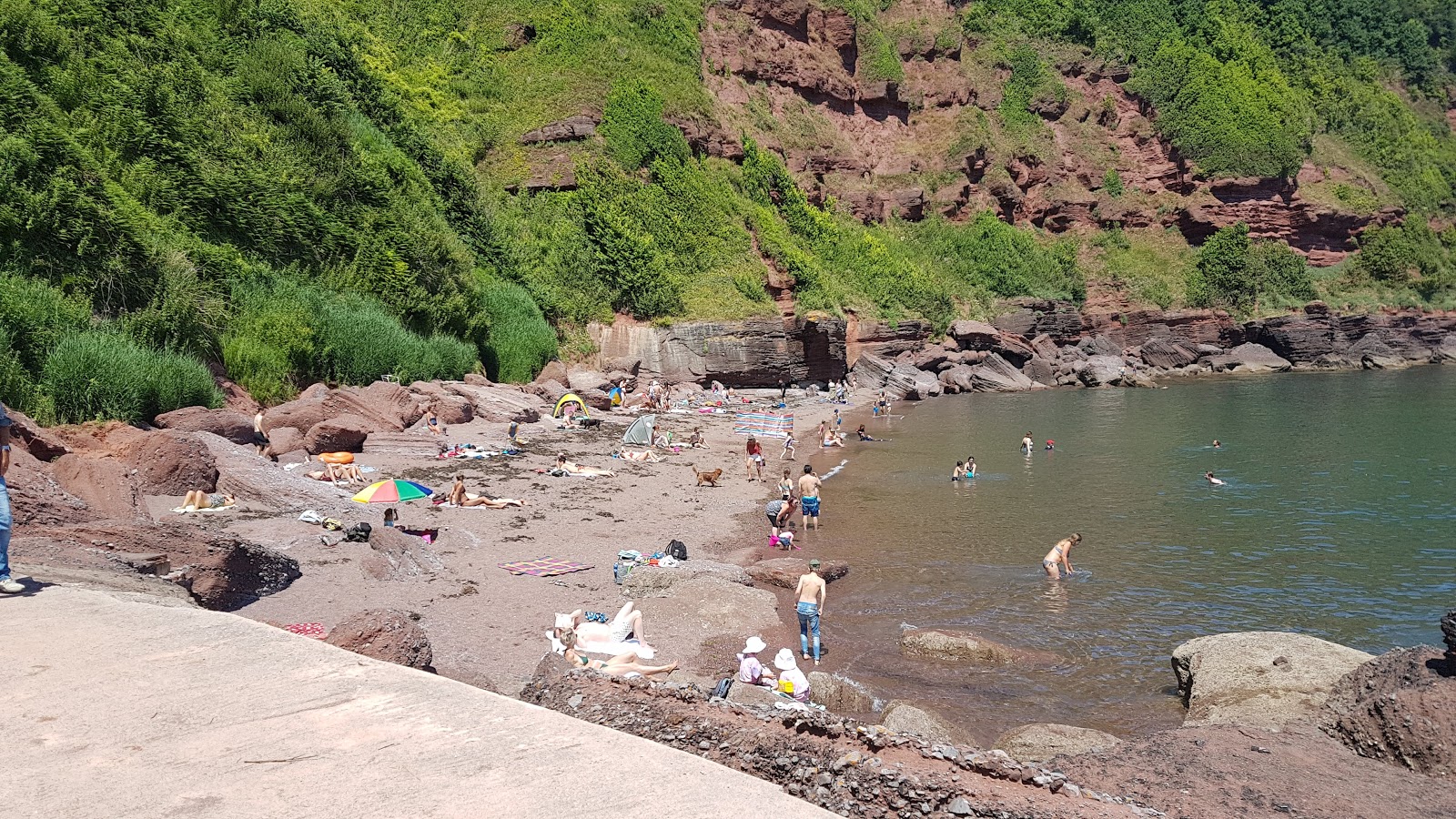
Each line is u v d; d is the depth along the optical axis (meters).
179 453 19.00
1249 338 86.00
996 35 107.81
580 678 6.71
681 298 57.94
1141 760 7.98
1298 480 30.59
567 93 66.50
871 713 11.78
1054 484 30.33
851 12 95.81
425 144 52.22
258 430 24.34
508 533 19.73
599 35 72.94
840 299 67.81
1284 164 96.06
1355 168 106.75
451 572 16.27
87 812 3.14
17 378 21.34
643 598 15.53
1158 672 13.25
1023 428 46.44
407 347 36.31
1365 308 89.69
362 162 43.25
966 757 5.88
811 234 73.81
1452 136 122.81
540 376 46.91
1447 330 92.25
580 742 3.88
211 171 33.97
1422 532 22.70
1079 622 15.68
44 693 4.37
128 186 30.78
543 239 56.03
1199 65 104.38
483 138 62.47
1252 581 18.22
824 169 85.12
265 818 3.10
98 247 26.28
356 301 36.47
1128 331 85.06
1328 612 16.23
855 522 24.23
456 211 51.00
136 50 36.38
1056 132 102.00
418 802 3.25
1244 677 11.01
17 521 11.50
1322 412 50.56
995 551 20.98
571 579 16.45
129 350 24.03
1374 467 33.19
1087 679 13.02
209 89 38.69
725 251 63.50
